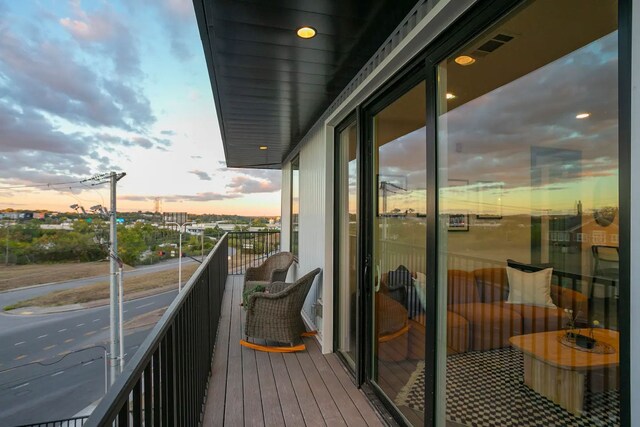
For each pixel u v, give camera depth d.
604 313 1.10
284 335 3.45
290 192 6.82
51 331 11.00
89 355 9.79
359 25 2.07
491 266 1.71
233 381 2.85
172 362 1.49
